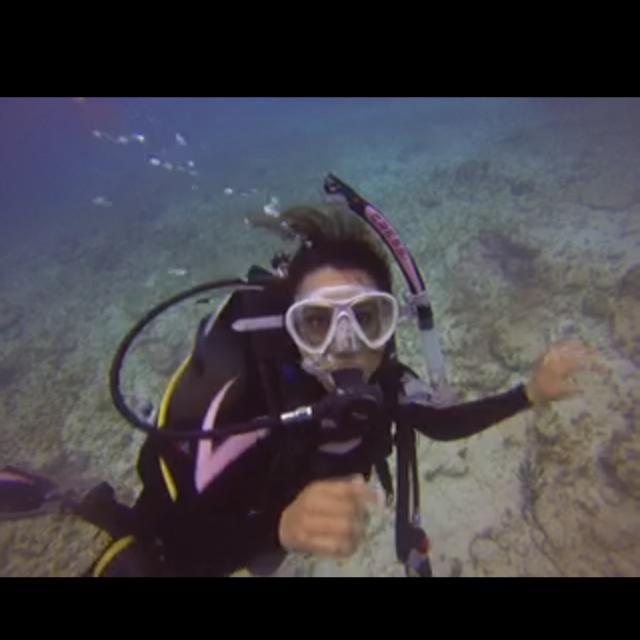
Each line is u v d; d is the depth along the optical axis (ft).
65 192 102.78
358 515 2.59
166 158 98.99
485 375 16.98
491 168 39.81
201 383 4.41
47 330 31.63
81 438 19.69
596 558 10.87
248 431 3.87
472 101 87.40
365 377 4.88
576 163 36.22
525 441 14.32
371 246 4.99
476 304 21.06
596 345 17.17
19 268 50.34
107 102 156.56
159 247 42.27
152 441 4.53
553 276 21.49
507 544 11.82
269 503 3.87
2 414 22.95
